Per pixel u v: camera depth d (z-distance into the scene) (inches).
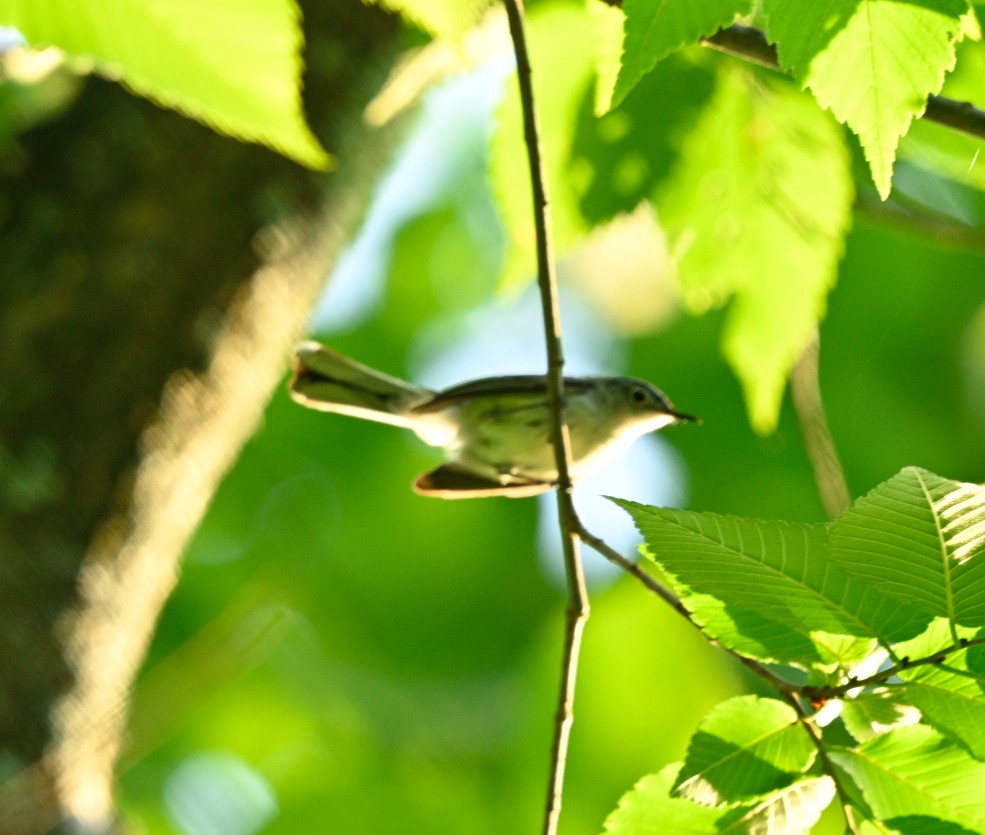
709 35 183.5
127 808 639.8
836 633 195.3
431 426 466.3
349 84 360.5
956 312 662.5
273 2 187.6
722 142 390.9
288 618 660.7
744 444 702.5
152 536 335.0
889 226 432.1
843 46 186.7
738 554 195.3
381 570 735.7
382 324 754.2
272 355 357.4
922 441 674.8
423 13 215.3
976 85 322.0
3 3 186.7
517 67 253.6
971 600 181.9
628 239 725.9
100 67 198.2
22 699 312.3
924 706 193.0
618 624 637.3
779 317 421.1
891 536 184.7
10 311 326.6
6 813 304.7
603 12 319.0
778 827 207.0
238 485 721.6
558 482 263.4
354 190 371.2
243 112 196.2
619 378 480.4
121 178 337.4
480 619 735.1
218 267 341.4
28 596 315.0
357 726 685.3
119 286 331.9
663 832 216.8
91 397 327.0
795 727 207.6
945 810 201.9
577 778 626.5
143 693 561.3
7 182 334.6
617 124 387.2
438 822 662.5
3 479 316.2
